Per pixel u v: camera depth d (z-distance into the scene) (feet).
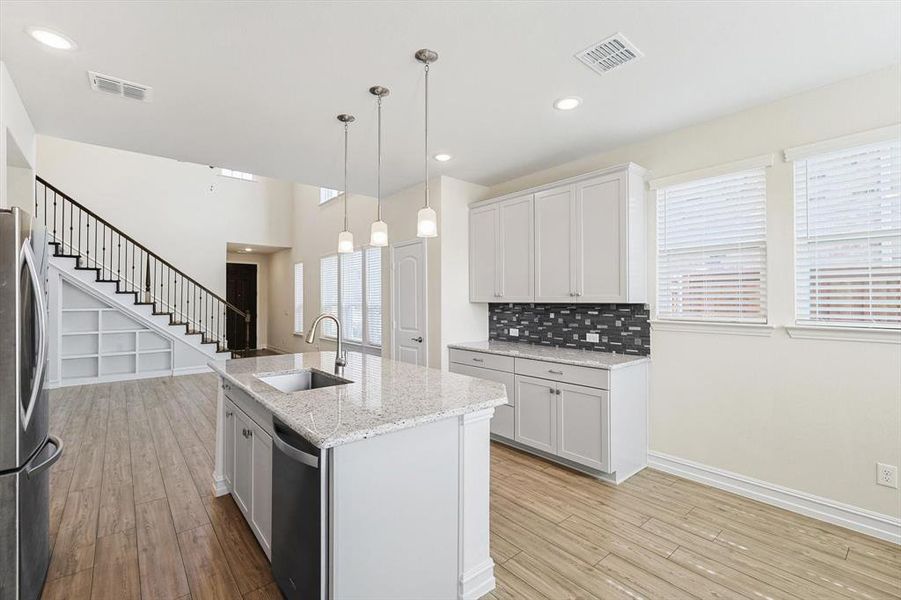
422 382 7.48
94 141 10.95
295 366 9.16
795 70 7.73
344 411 5.60
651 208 10.85
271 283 34.19
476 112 9.36
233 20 6.26
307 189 28.02
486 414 6.38
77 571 6.62
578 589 6.29
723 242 9.66
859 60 7.40
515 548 7.30
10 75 7.68
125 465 10.74
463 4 5.98
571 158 12.39
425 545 5.67
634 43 6.91
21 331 5.52
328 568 4.92
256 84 8.10
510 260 13.24
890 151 7.61
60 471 10.35
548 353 11.68
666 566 6.82
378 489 5.23
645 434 10.84
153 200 25.03
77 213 22.72
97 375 20.86
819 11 6.15
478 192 15.08
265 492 6.73
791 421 8.65
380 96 8.62
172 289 25.49
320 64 7.45
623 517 8.35
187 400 17.26
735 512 8.55
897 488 7.47
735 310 9.48
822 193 8.36
